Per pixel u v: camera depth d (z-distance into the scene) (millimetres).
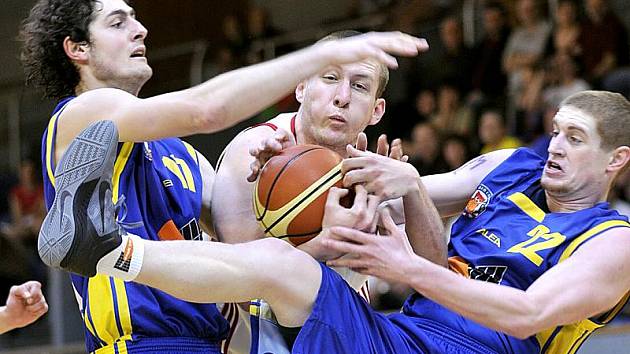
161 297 5859
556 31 15180
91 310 5883
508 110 15180
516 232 6445
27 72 6645
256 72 5320
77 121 5688
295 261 5547
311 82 6188
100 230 5227
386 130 16656
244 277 5395
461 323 6172
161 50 19234
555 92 14586
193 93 5352
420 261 5535
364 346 5664
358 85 6160
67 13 6281
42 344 15461
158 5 20906
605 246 5902
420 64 17016
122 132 5500
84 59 6285
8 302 6273
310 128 6188
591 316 5961
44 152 5984
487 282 5758
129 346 5809
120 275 5320
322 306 5559
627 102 6535
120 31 6324
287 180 5652
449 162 14648
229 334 6430
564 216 6395
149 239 6020
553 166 6453
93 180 5262
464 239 6609
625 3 16188
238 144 6520
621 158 6414
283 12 20266
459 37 16562
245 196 6301
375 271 5551
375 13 18156
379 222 5820
